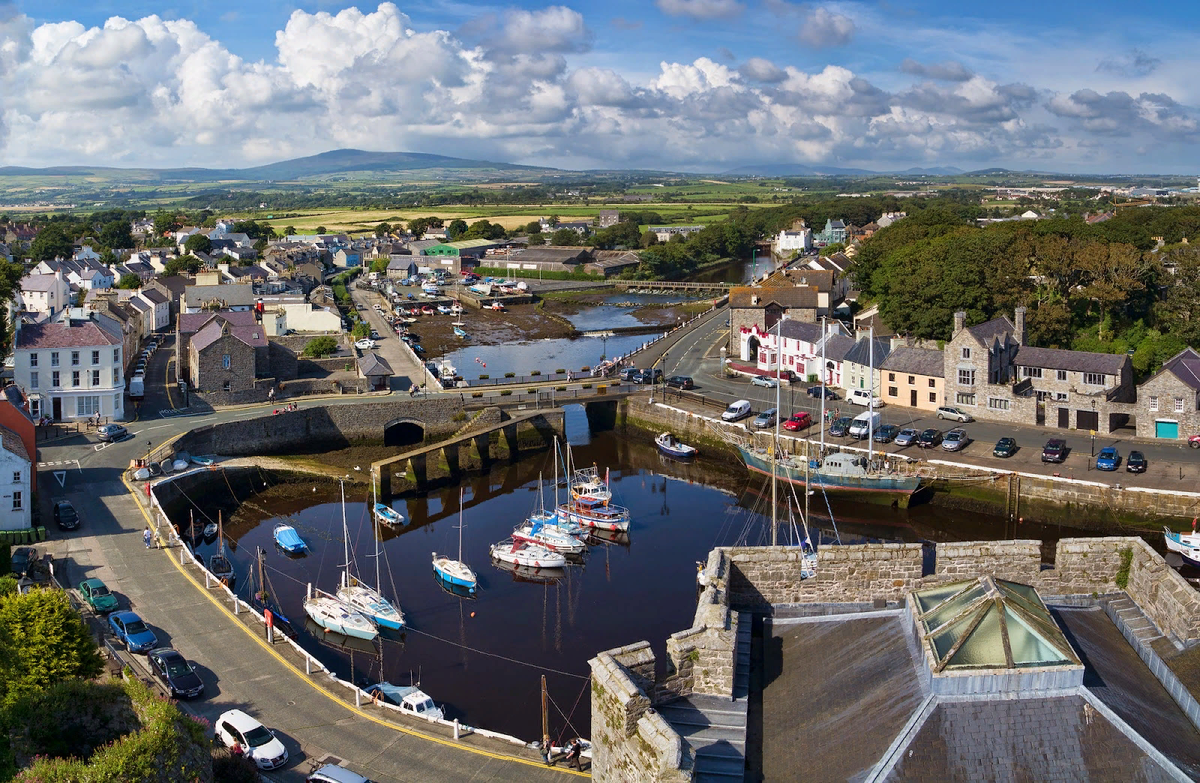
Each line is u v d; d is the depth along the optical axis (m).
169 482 107.69
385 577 92.56
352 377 152.62
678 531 104.94
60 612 55.66
